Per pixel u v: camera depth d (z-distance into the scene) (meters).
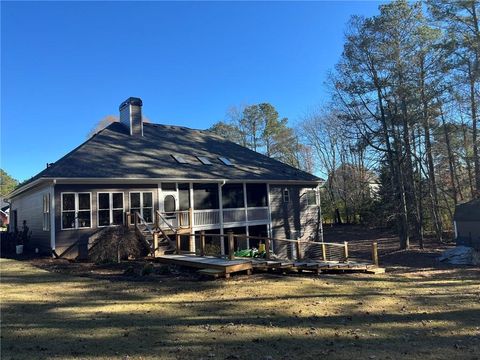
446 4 26.28
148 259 16.28
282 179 26.70
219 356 6.03
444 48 24.31
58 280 12.77
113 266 15.27
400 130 27.00
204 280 12.95
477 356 6.06
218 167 24.62
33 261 16.58
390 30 24.81
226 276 13.34
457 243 26.05
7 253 19.73
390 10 24.50
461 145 31.20
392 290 12.40
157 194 20.80
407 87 24.97
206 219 22.95
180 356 6.02
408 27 24.69
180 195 22.20
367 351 6.30
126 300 10.18
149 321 8.18
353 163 46.41
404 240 26.81
